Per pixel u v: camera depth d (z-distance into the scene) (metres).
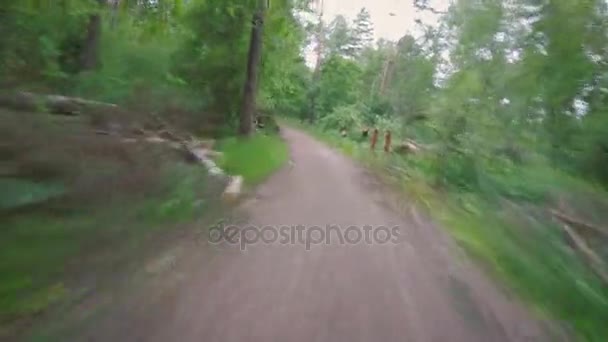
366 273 6.21
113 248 5.37
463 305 5.68
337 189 12.19
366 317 4.84
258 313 4.54
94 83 12.83
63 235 4.97
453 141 15.01
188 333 3.96
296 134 33.78
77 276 4.57
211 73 19.98
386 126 29.14
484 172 13.29
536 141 11.94
